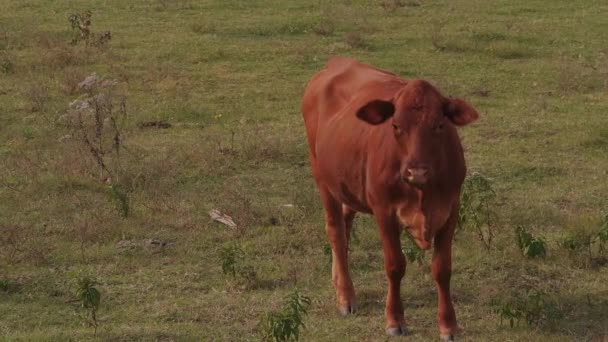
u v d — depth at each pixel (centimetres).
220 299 938
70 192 1230
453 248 1040
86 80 1744
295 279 980
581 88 1716
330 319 893
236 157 1364
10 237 1080
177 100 1656
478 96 1683
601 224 1067
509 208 1155
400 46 2025
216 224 1134
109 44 2039
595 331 849
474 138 1443
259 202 1202
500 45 1977
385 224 819
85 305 857
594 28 2159
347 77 945
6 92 1734
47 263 1031
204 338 850
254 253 1051
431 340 836
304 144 1416
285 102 1659
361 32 2139
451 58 1930
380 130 812
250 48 2014
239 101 1667
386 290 950
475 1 2470
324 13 2305
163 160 1322
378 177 807
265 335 805
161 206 1174
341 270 918
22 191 1233
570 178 1275
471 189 1065
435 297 934
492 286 952
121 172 1273
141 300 943
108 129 1471
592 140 1413
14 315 915
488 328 857
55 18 2345
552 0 2458
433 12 2355
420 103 764
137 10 2409
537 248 1000
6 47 2045
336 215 927
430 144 761
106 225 1112
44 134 1485
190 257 1045
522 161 1337
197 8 2420
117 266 1021
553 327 854
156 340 847
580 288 945
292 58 1934
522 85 1748
